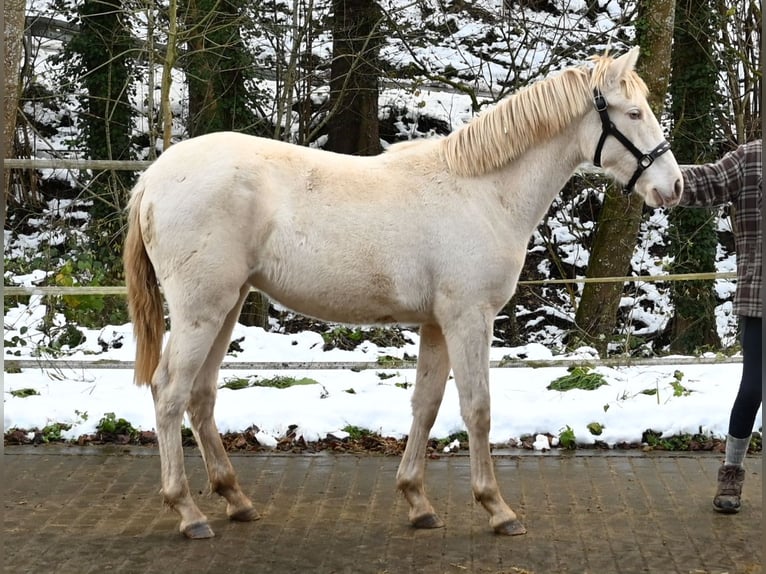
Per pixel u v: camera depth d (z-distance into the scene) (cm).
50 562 405
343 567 402
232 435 582
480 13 1206
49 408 601
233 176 421
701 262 1013
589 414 594
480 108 1063
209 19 956
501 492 500
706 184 463
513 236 446
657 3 887
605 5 1313
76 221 1165
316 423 587
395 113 1251
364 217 431
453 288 433
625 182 455
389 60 1201
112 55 1109
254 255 429
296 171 434
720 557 414
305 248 427
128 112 1155
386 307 441
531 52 1290
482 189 444
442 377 456
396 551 420
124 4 995
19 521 453
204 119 1048
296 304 441
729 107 1080
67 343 764
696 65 1048
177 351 425
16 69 803
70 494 492
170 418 427
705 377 672
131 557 411
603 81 449
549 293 1096
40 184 1203
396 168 447
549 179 454
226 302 424
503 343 1015
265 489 503
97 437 582
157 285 446
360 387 648
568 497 492
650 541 432
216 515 466
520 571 398
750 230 456
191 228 419
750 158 456
